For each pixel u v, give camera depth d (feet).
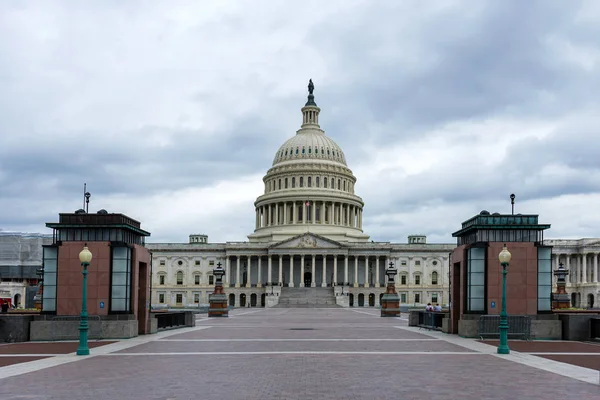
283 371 85.35
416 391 70.08
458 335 152.05
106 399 65.46
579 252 571.69
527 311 142.00
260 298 594.65
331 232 642.63
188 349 115.55
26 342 130.82
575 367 89.76
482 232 144.87
